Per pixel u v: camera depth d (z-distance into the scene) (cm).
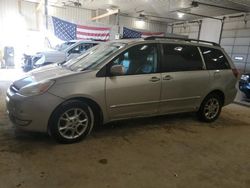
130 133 385
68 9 1625
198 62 432
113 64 348
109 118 357
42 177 246
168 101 402
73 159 287
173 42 409
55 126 315
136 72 366
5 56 1269
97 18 1599
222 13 1553
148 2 1366
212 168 294
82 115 336
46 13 1212
